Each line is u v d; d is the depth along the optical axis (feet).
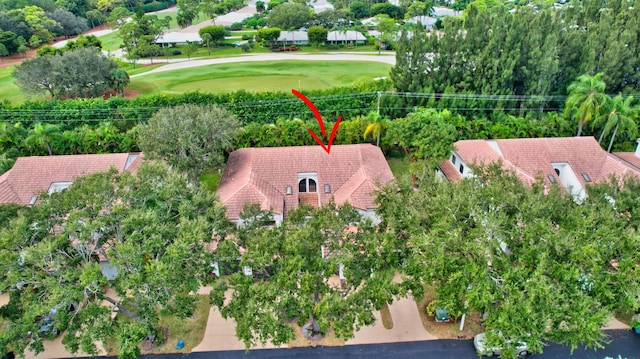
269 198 117.08
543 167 134.21
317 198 129.80
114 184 94.38
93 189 82.69
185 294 81.00
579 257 73.36
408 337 93.71
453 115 181.37
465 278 76.38
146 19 372.17
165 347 92.02
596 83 158.40
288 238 78.84
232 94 201.77
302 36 377.50
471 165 107.24
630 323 95.40
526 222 82.64
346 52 353.10
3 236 72.59
